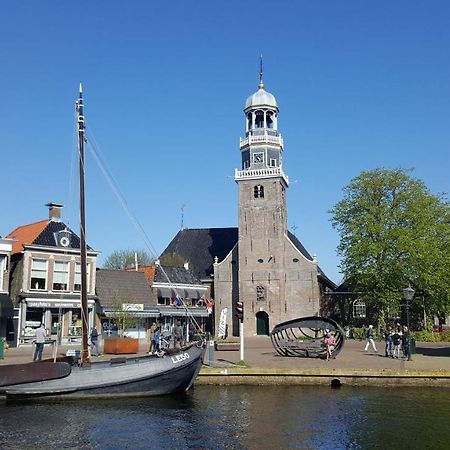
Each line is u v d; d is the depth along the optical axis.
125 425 15.67
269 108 59.00
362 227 48.22
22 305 36.75
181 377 20.42
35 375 19.25
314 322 29.81
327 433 14.62
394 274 45.59
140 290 45.41
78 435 14.58
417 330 51.25
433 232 48.03
